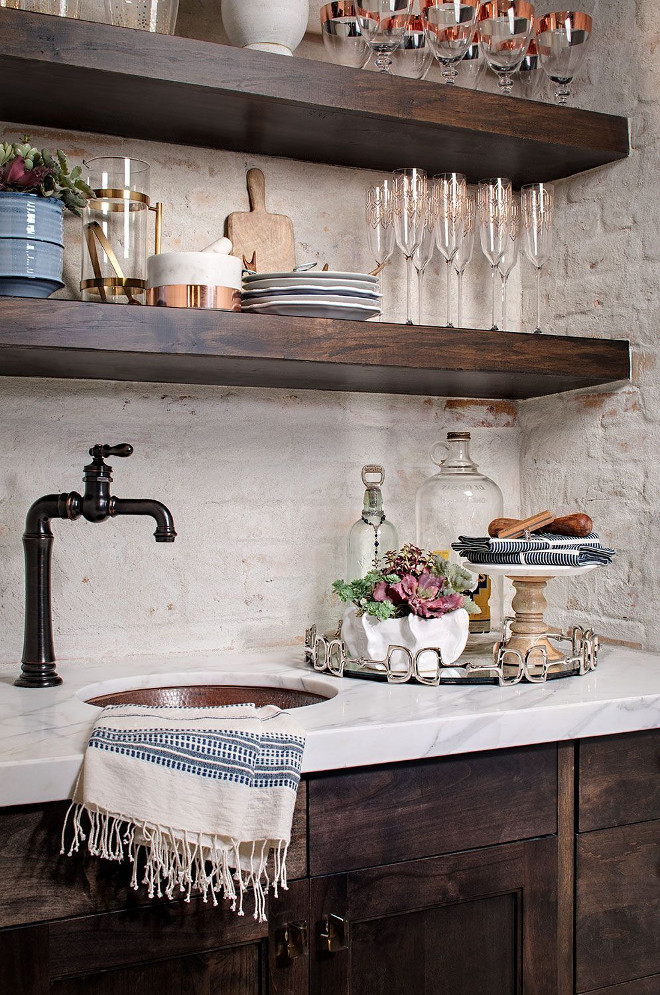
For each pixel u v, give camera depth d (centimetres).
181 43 157
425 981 146
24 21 146
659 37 193
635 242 198
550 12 212
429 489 201
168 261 161
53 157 181
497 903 152
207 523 194
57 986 125
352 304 168
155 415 190
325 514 206
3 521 179
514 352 183
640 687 165
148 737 125
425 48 193
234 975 134
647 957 164
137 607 189
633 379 198
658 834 165
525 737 150
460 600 173
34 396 181
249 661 188
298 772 130
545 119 191
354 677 172
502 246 188
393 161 204
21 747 127
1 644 178
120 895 128
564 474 217
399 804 143
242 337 159
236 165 196
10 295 150
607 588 206
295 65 166
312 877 138
